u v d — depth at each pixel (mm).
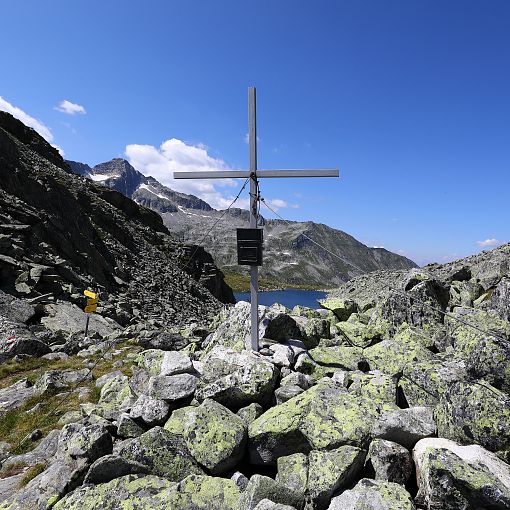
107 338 22797
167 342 19250
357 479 6594
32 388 14359
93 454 7855
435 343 10984
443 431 7102
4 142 48281
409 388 8578
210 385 8812
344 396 7750
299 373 9219
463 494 5609
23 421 11906
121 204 97062
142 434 7871
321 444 6781
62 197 51688
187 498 6379
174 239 99750
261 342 10734
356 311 15234
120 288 48219
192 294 69062
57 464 8109
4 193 40906
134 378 10766
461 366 8562
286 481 6613
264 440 7438
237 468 7492
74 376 15109
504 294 12148
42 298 29141
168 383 9383
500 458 6281
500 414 6473
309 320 12938
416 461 6547
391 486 5891
